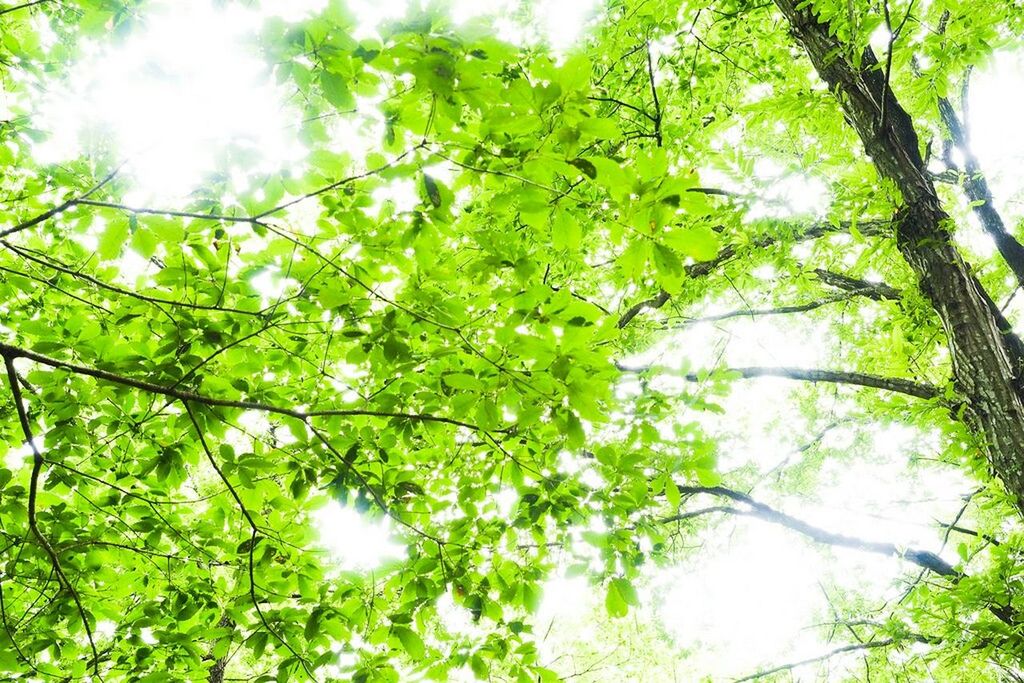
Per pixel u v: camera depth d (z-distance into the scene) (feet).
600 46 18.66
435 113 5.96
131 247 7.29
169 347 8.30
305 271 8.52
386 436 9.63
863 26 14.25
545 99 5.26
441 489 12.31
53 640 10.09
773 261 18.54
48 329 8.58
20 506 9.43
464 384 7.82
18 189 12.19
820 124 19.13
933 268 16.31
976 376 15.34
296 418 8.86
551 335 7.40
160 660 10.53
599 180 5.49
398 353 8.11
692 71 20.86
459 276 12.88
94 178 8.35
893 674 24.73
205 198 7.70
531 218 6.48
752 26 21.20
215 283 8.58
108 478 10.62
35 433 10.62
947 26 15.08
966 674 21.42
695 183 5.38
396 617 9.21
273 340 9.46
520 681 10.47
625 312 22.27
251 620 9.87
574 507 10.15
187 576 10.59
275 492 10.18
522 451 10.68
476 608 9.72
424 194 7.45
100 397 8.80
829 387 28.78
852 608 30.71
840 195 16.55
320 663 9.23
